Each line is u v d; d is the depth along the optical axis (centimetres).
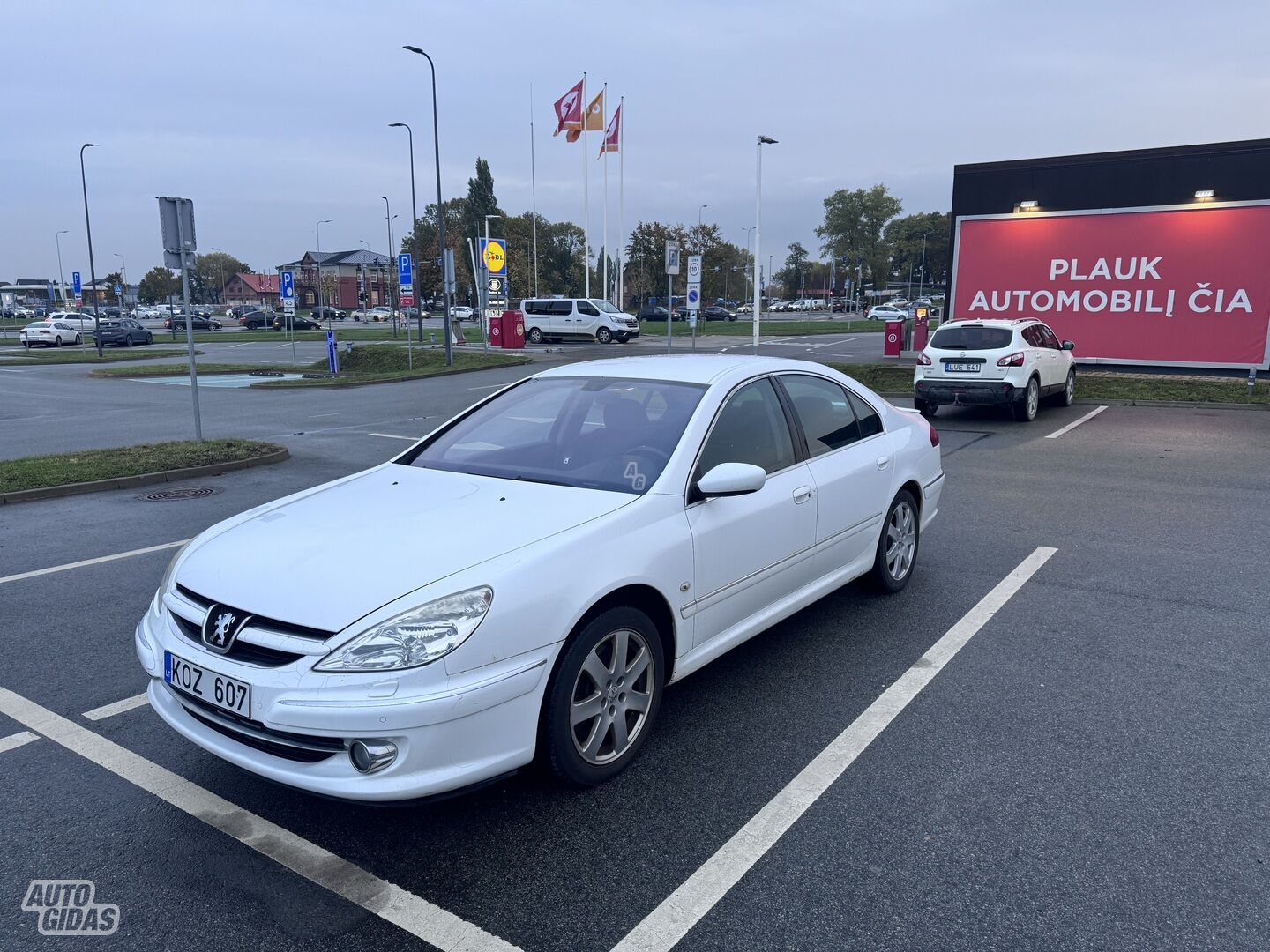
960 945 248
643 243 6794
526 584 295
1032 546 669
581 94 4266
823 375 496
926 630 493
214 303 14738
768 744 366
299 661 275
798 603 445
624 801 324
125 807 324
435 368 2611
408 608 278
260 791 335
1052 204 1906
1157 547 664
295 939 254
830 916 261
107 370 2788
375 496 374
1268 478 925
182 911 267
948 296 2048
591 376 452
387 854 294
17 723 392
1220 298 1772
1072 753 356
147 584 590
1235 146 1714
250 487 922
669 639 362
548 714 309
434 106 2917
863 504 490
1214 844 294
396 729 266
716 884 276
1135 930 254
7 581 597
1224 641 474
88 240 4675
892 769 345
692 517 364
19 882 280
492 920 261
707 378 421
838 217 11550
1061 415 1449
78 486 888
